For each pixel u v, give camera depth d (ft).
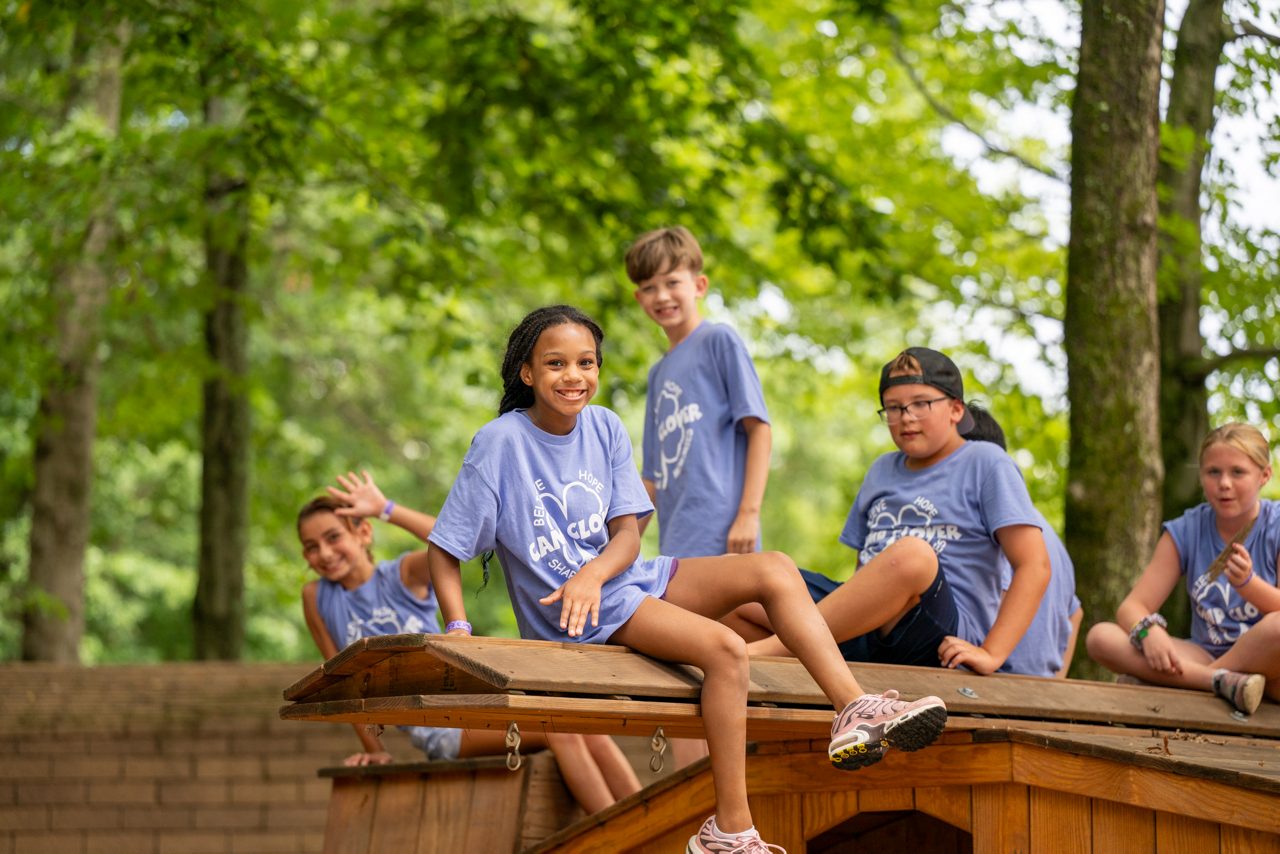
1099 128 19.16
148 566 55.01
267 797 24.35
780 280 35.73
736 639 10.75
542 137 30.89
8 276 35.01
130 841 24.18
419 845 15.65
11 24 28.09
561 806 15.37
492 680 9.80
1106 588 18.83
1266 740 13.87
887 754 12.34
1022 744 11.53
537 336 11.35
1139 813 10.97
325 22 31.24
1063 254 32.32
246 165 28.66
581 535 11.37
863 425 65.87
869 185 33.68
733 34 29.53
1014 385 30.40
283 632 56.29
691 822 13.24
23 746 24.49
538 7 41.93
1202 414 24.02
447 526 11.05
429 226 32.40
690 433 16.03
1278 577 15.55
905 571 12.42
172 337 44.01
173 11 27.32
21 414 45.68
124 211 35.63
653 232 16.78
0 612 45.34
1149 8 19.16
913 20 30.25
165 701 24.93
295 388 53.67
